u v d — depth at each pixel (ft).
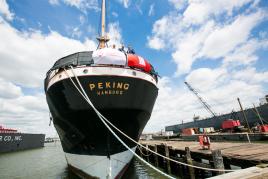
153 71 40.16
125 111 32.65
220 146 49.03
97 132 33.47
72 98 32.37
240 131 106.11
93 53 33.30
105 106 31.24
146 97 35.81
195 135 109.70
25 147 160.15
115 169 35.14
